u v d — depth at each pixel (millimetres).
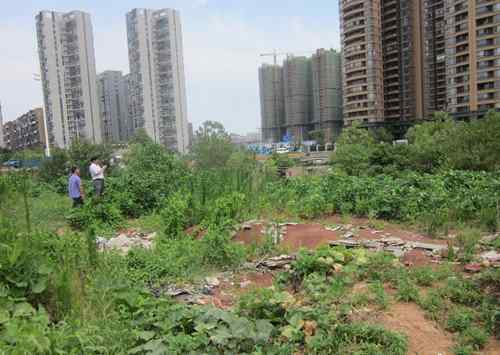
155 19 60594
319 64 94750
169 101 61344
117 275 5871
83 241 7469
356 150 30703
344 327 4246
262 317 4793
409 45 85188
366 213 10641
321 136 87312
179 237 9133
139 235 10344
